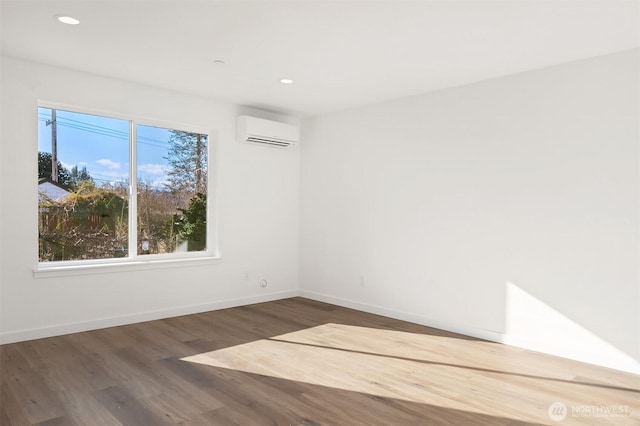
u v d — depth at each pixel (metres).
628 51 3.31
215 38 3.21
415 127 4.68
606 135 3.41
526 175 3.84
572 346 3.57
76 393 2.79
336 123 5.50
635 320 3.27
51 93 3.89
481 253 4.13
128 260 4.50
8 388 2.85
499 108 4.02
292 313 5.00
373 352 3.66
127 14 2.83
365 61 3.65
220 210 5.14
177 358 3.45
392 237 4.88
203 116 4.95
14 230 3.74
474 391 2.90
